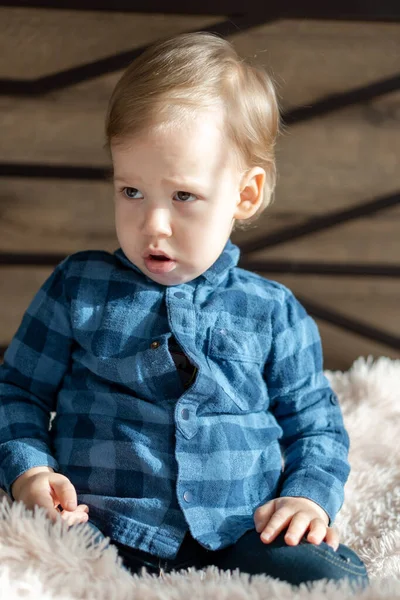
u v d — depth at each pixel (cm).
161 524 100
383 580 92
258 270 181
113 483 103
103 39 167
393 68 173
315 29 170
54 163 172
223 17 168
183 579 90
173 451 103
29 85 167
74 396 109
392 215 181
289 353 115
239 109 107
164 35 167
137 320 108
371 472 132
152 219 102
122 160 102
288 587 87
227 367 109
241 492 105
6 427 108
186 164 101
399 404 151
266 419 112
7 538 90
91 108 170
